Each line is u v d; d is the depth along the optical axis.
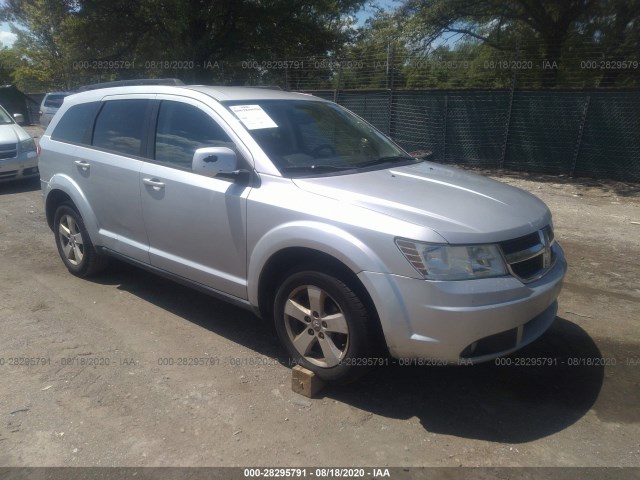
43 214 8.17
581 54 14.18
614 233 7.35
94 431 3.09
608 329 4.43
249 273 3.67
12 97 29.17
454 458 2.90
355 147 4.34
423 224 3.02
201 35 19.97
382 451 2.95
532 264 3.31
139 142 4.48
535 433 3.12
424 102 13.53
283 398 3.43
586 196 9.87
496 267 3.05
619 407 3.38
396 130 14.20
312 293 3.38
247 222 3.61
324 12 21.14
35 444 2.98
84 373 3.68
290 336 3.58
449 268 2.95
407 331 3.01
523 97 12.08
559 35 15.12
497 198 3.57
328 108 4.71
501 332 3.07
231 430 3.11
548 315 3.57
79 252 5.34
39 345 4.07
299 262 3.50
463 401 3.43
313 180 3.56
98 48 21.27
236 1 19.12
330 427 3.15
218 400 3.39
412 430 3.13
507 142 12.50
